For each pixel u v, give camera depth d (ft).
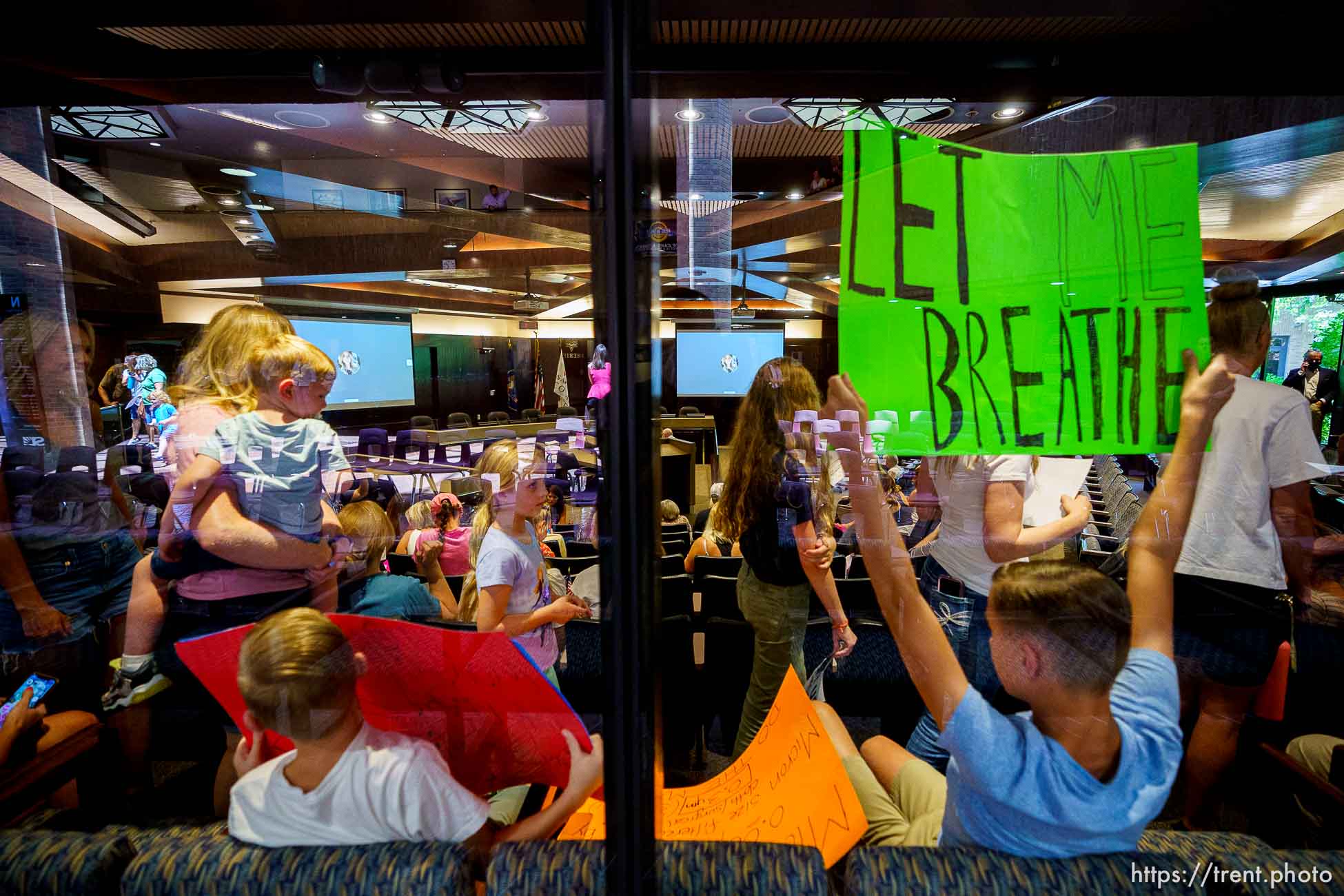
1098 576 1.98
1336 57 2.24
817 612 3.75
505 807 2.22
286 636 1.94
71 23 2.24
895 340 2.22
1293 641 2.38
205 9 2.15
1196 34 2.28
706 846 1.85
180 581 2.83
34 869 1.85
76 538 2.82
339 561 3.09
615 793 1.79
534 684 2.08
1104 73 2.38
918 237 2.17
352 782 1.95
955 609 2.71
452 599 3.31
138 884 1.79
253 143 5.06
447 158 6.90
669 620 4.54
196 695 2.76
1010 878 1.73
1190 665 2.46
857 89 2.51
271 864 1.82
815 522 3.48
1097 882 1.72
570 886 1.74
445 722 2.18
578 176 6.68
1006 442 2.24
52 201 3.71
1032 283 2.19
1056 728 1.91
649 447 1.71
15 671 2.76
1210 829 2.39
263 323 2.84
